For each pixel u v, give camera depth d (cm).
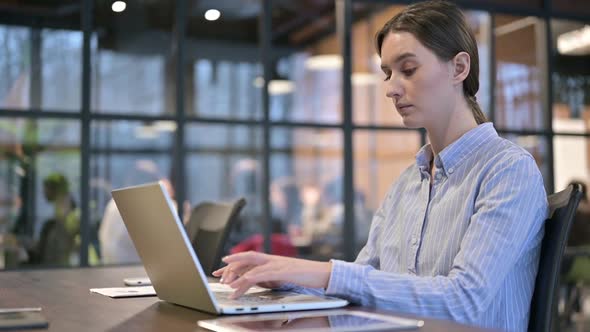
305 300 122
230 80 484
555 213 141
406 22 148
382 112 501
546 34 531
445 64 147
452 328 99
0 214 428
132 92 460
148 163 460
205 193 478
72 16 450
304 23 497
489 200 136
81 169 443
